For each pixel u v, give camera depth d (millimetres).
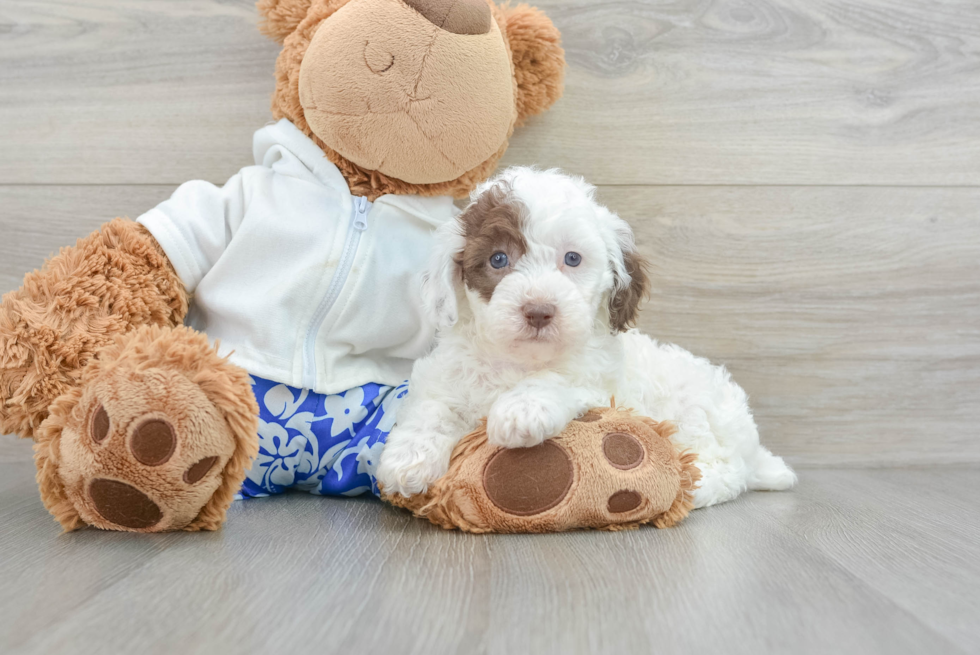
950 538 575
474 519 564
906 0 792
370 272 678
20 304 602
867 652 421
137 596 458
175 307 661
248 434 554
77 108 775
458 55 641
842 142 796
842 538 570
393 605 452
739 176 794
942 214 799
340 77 642
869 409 805
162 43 774
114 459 532
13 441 780
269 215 668
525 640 422
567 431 574
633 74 785
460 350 627
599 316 632
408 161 664
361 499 664
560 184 626
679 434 661
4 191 774
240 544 537
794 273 799
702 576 494
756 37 789
